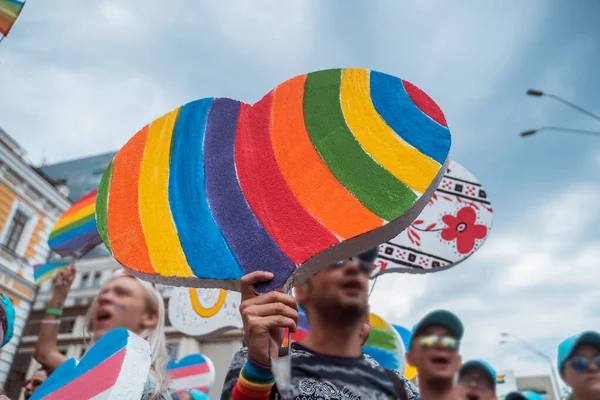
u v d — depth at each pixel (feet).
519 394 3.20
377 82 2.92
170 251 2.94
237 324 9.54
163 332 5.05
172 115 3.43
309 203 2.76
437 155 2.64
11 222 38.63
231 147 3.13
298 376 2.65
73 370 3.83
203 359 9.28
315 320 2.89
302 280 2.78
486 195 5.51
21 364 40.88
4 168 37.93
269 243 2.76
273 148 2.99
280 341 2.79
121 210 3.19
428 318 2.46
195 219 2.99
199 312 10.03
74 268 7.02
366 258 2.88
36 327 42.22
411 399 2.86
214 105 3.35
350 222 2.63
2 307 5.63
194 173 3.14
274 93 3.18
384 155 2.71
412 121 2.75
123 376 3.39
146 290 5.23
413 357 2.43
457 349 2.39
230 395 3.27
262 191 2.91
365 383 2.74
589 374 2.60
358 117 2.85
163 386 4.18
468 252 5.30
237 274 2.75
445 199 5.57
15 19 6.62
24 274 39.22
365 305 2.83
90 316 5.45
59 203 43.06
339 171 2.77
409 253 5.36
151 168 3.27
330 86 3.01
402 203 2.57
